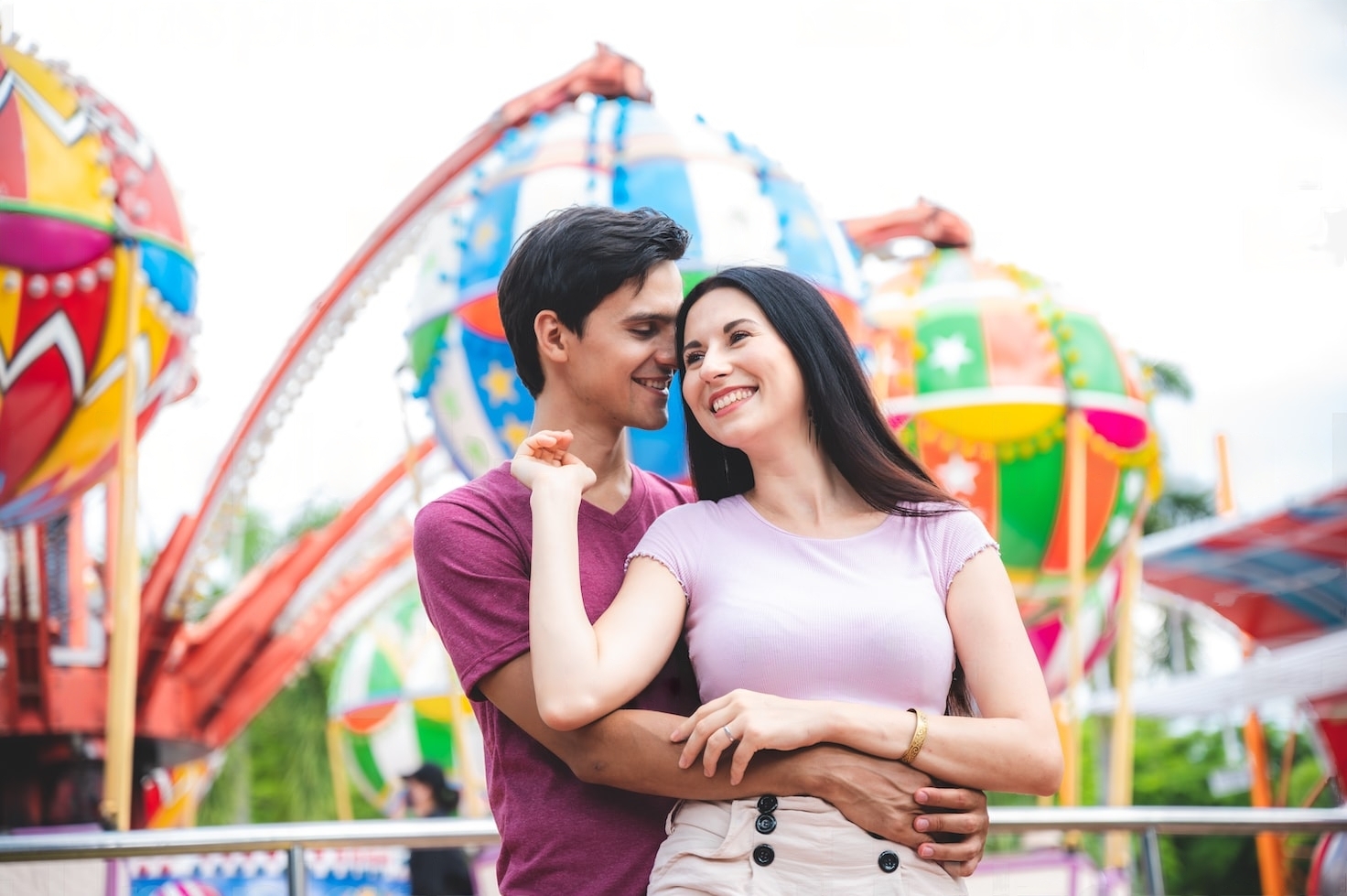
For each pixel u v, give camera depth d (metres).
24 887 3.53
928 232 11.35
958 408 10.11
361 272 9.62
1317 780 25.12
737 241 7.45
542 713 2.00
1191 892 25.03
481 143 9.16
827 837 1.98
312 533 11.70
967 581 2.14
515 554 2.27
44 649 9.19
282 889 7.52
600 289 2.28
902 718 2.00
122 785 7.40
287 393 9.94
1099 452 10.43
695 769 2.02
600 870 2.15
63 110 8.26
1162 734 28.39
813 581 2.12
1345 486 13.78
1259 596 15.91
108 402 8.48
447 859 6.89
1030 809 3.55
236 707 11.59
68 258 8.02
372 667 19.33
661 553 2.18
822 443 2.24
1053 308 10.58
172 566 10.54
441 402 8.11
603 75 8.54
